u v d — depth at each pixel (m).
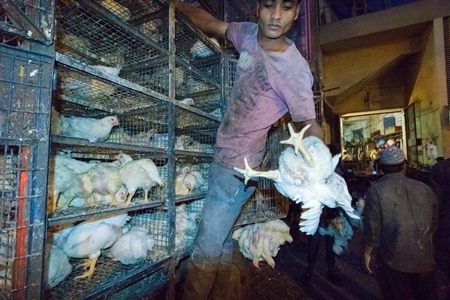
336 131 13.22
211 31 2.21
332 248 3.34
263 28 1.64
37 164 1.15
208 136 3.45
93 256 1.66
